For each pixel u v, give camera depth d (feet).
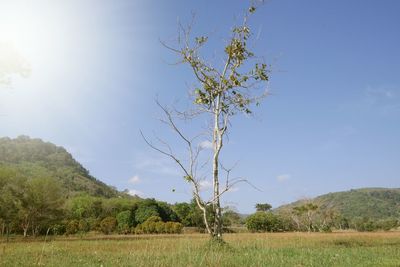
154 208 324.19
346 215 645.51
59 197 212.02
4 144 654.53
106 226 261.85
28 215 200.64
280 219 276.41
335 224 378.32
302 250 66.49
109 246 92.12
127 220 306.96
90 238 173.88
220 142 70.85
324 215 304.50
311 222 293.43
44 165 603.67
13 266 46.62
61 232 224.33
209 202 68.59
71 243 113.29
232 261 46.57
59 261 51.90
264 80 77.36
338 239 134.21
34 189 201.26
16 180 199.62
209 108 75.36
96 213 323.57
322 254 60.64
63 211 214.69
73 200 327.06
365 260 53.83
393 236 169.37
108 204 332.19
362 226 363.56
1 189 193.26
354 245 99.40
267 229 256.93
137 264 45.01
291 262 48.78
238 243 73.26
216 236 66.28
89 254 64.69
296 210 294.87
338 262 51.11
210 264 43.55
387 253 65.98
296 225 293.23
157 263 44.62
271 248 68.23
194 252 53.31
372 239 138.41
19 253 67.21
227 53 76.74
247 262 45.83
